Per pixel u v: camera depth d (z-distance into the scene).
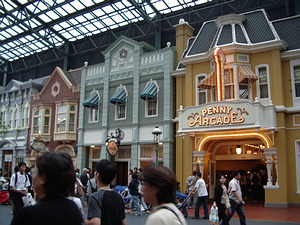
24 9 30.80
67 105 27.16
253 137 17.88
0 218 12.55
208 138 18.73
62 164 2.83
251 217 13.09
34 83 31.83
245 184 21.19
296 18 19.31
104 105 24.50
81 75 27.94
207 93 19.62
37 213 2.58
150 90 21.69
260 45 18.12
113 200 4.55
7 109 33.97
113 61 24.91
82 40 35.53
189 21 28.98
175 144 21.41
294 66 17.97
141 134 22.39
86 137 25.22
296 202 16.56
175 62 22.62
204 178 19.42
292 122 17.42
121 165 24.62
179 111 18.52
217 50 17.94
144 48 24.16
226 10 27.36
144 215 13.83
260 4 26.12
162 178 2.88
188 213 14.78
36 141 27.36
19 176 9.50
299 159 16.95
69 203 2.83
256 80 18.14
